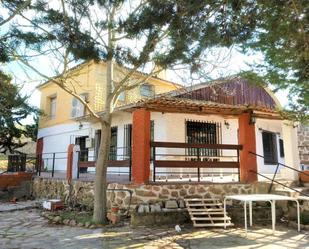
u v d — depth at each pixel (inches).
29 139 1109.1
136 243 289.3
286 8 197.3
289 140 515.2
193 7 205.6
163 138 548.7
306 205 401.4
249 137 464.4
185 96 509.4
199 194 418.6
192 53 269.9
